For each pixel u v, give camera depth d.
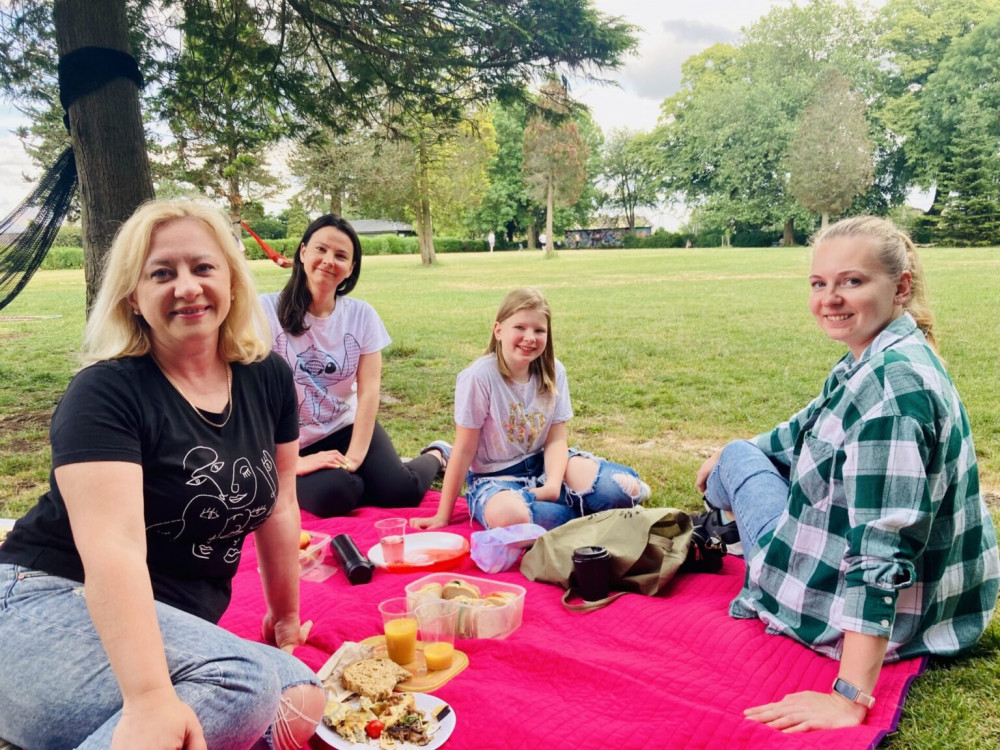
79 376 1.77
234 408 2.03
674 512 3.01
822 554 2.37
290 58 7.73
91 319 1.89
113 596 1.53
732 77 63.78
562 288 21.14
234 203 20.91
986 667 2.36
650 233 72.75
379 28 7.52
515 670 2.39
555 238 71.50
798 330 11.20
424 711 2.09
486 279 26.05
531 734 2.01
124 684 1.50
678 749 1.94
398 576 3.14
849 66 55.12
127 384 1.79
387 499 4.12
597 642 2.57
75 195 6.34
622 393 7.45
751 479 2.82
